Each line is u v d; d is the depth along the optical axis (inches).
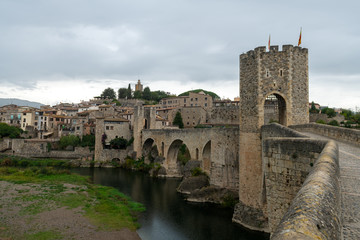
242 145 1434.5
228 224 1529.3
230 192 1925.4
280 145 634.8
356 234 235.0
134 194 2285.9
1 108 6382.9
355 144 834.2
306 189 261.4
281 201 627.5
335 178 308.7
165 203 2021.4
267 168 671.1
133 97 7815.0
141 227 1547.7
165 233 1470.2
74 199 1926.7
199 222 1622.8
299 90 1331.2
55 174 2891.2
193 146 2635.3
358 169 500.4
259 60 1333.7
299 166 582.2
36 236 1273.4
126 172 3358.8
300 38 1445.6
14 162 3553.2
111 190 2340.1
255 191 1353.3
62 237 1285.7
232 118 3870.6
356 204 312.7
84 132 4362.7
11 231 1318.9
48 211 1644.9
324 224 190.7
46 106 6673.2
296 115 1317.7
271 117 3056.1
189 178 2379.4
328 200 232.8
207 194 2020.2
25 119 4980.3
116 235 1370.6
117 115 4790.8
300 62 1339.8
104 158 3875.5
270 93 1320.1
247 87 1402.6
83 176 2903.5
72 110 5915.4
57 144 4180.6
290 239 163.8
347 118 3491.6
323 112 3543.3
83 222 1501.0
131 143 4023.1
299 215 203.0
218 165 2057.1
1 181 2447.1
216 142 2085.4
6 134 4421.8
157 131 3373.5
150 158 3521.2
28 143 4037.9
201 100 5177.2
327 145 492.7
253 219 1353.3
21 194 2005.4
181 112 4690.0
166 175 3036.4
